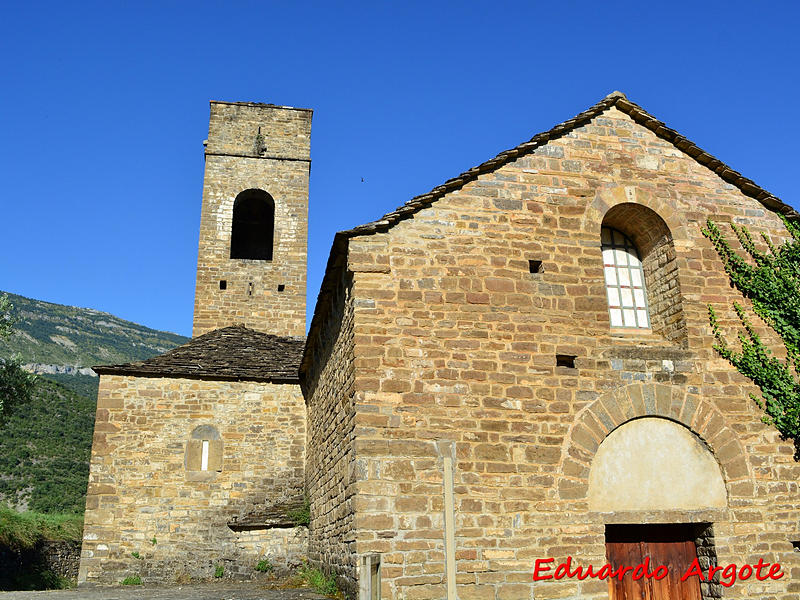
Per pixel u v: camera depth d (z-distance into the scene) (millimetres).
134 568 16172
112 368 17344
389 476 9250
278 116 27141
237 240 28219
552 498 9633
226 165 26172
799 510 10352
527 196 11000
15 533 22266
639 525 10328
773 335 11172
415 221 10484
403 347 9844
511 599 9102
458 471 9461
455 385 9812
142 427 17203
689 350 10781
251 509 17062
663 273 11578
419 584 8914
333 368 12086
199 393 17750
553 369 10219
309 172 26750
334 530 11445
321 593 11922
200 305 24391
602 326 10609
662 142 11938
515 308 10375
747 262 11508
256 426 17781
